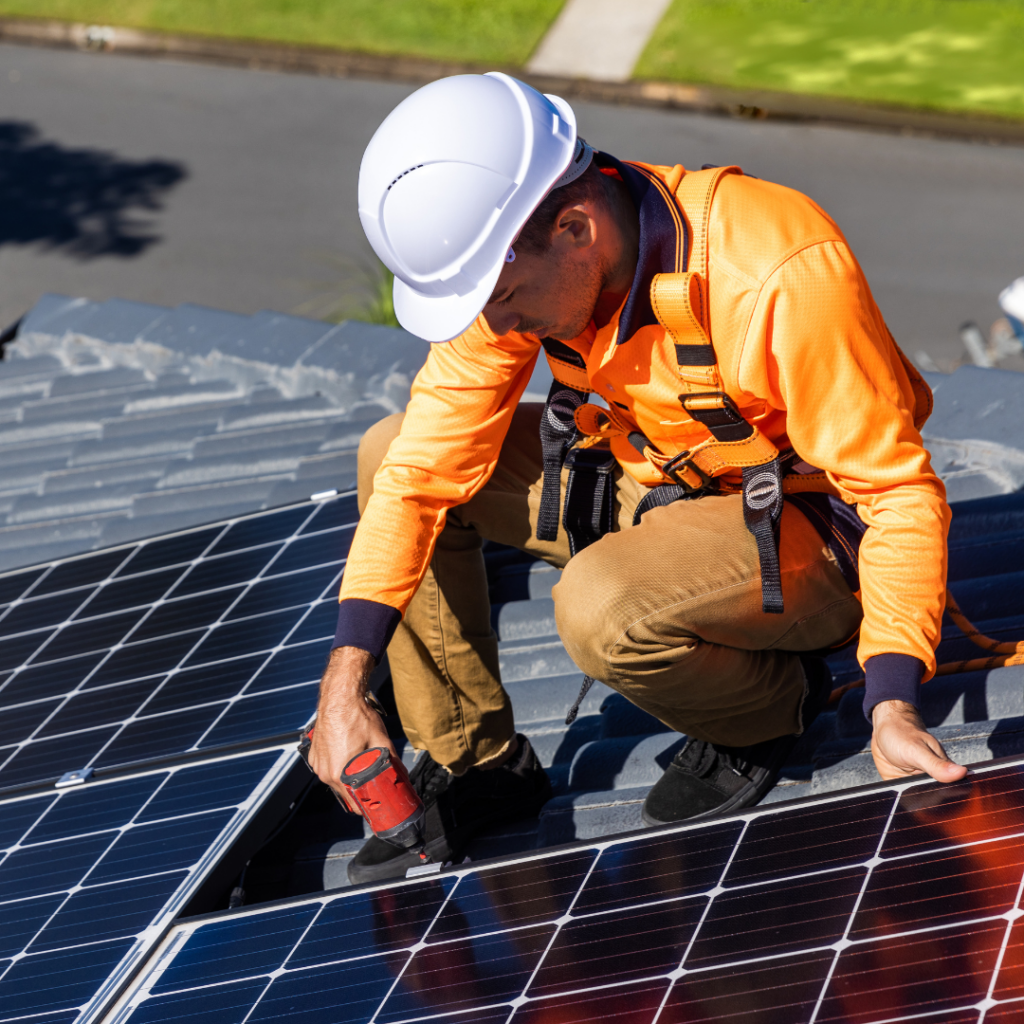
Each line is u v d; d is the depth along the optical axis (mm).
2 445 7398
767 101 23828
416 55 26016
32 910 3049
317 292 20641
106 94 26156
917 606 2611
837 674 3711
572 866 2605
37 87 26469
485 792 3488
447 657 3328
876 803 2438
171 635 4156
